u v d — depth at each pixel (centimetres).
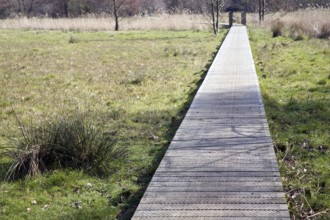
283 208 420
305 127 720
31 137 579
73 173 547
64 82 1201
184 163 535
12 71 1403
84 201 491
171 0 4859
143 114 851
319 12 2658
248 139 617
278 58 1524
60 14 4944
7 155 613
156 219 408
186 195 452
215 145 597
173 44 2175
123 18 3688
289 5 3884
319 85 1043
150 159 610
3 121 820
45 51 1964
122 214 459
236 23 3769
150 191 464
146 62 1567
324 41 1977
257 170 507
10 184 530
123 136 718
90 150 574
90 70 1402
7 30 3219
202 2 4088
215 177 492
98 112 869
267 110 830
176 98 985
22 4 5175
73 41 2356
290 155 606
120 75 1295
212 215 411
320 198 470
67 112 873
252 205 427
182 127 688
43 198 496
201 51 1844
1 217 455
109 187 525
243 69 1224
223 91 946
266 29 2927
